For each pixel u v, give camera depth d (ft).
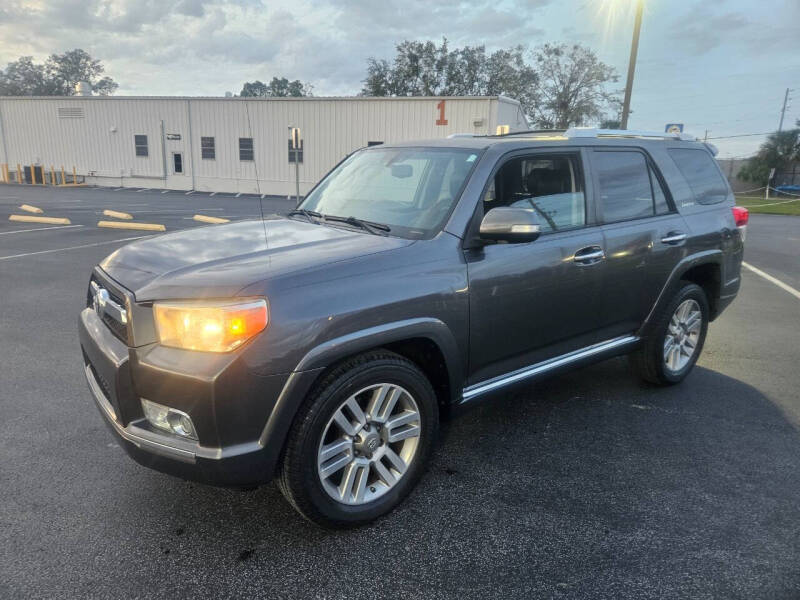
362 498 9.10
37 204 63.93
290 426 8.13
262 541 8.77
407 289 8.98
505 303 10.44
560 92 179.01
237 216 55.57
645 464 11.24
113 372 8.16
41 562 8.16
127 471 10.57
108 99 95.91
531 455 11.54
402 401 9.49
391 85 176.04
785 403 14.25
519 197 11.27
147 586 7.77
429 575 8.11
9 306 21.68
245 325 7.59
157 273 8.54
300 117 86.84
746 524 9.37
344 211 11.66
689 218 14.38
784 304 24.89
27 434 11.87
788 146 144.97
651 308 13.71
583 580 8.04
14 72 267.39
